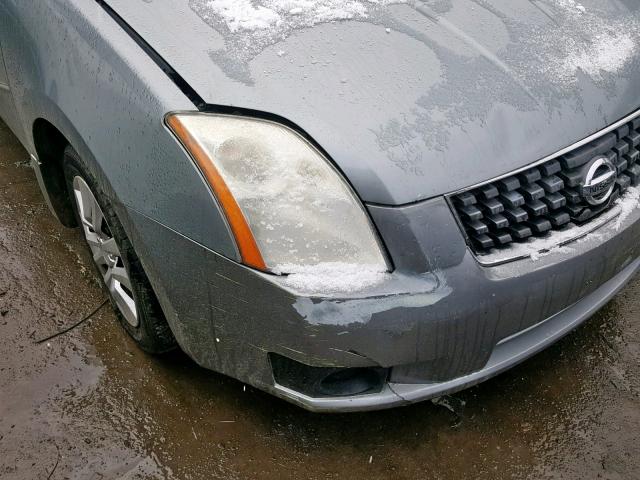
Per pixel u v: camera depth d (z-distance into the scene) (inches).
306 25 74.5
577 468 79.9
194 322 72.1
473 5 79.7
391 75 69.9
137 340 88.5
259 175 64.7
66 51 77.8
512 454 81.0
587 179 70.6
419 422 83.7
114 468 77.7
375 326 63.2
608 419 85.2
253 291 64.4
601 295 83.4
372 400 70.3
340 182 64.1
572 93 72.1
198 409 84.2
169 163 66.3
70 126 76.9
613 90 74.7
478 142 66.4
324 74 69.4
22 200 113.8
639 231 77.4
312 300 62.5
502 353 74.7
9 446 79.2
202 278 67.5
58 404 84.1
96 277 101.0
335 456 79.8
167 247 68.9
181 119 65.9
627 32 81.0
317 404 70.6
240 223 63.2
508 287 66.7
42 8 82.4
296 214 64.2
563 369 90.9
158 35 73.1
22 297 97.3
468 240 65.7
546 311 71.4
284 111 66.3
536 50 74.9
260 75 69.0
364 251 64.2
